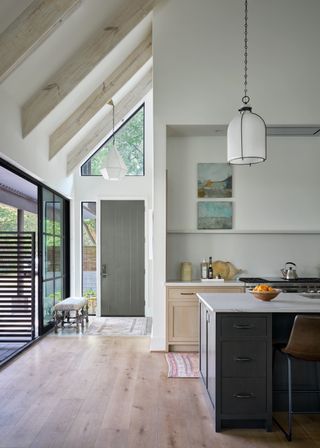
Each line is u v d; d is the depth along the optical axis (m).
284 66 5.38
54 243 6.98
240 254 5.82
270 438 3.01
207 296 3.93
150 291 8.08
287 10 5.41
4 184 7.51
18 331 5.60
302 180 5.87
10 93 4.52
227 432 3.10
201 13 5.43
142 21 5.53
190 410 3.48
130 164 8.23
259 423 3.18
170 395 3.81
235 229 5.82
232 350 3.15
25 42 3.81
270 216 5.86
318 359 2.99
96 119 7.04
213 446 2.88
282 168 5.87
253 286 5.19
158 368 4.62
